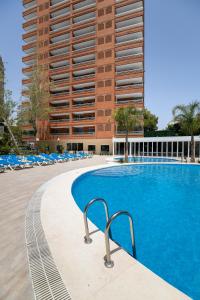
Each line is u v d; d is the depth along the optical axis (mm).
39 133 46188
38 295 2318
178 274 3479
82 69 42156
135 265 2859
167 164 19625
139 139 31828
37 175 12336
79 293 2316
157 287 2395
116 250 3287
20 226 4398
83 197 9102
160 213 6734
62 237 3811
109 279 2555
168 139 29344
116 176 14492
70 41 44062
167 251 4234
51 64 46562
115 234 5078
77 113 43344
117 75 38625
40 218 4871
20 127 37906
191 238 4848
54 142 44469
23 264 2943
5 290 2412
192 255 4082
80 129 43406
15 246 3488
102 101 39594
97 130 39812
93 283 2482
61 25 46500
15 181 10234
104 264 2887
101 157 29938
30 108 37906
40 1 48312
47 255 3162
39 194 7445
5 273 2736
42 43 47531
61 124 43719
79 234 3941
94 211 6945
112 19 39812
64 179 10789
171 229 5414
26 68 48219
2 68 31281
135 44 37562
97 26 41125
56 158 21422
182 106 22125
